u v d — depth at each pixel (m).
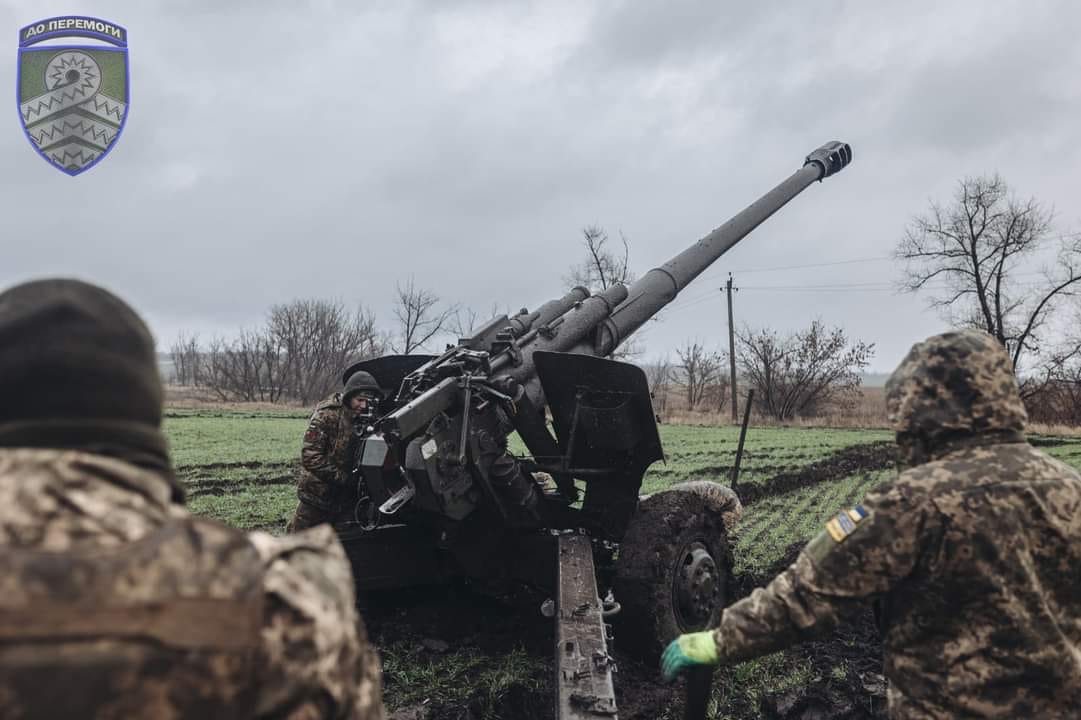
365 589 5.82
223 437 19.14
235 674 1.14
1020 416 2.51
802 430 28.73
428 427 5.11
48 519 1.15
